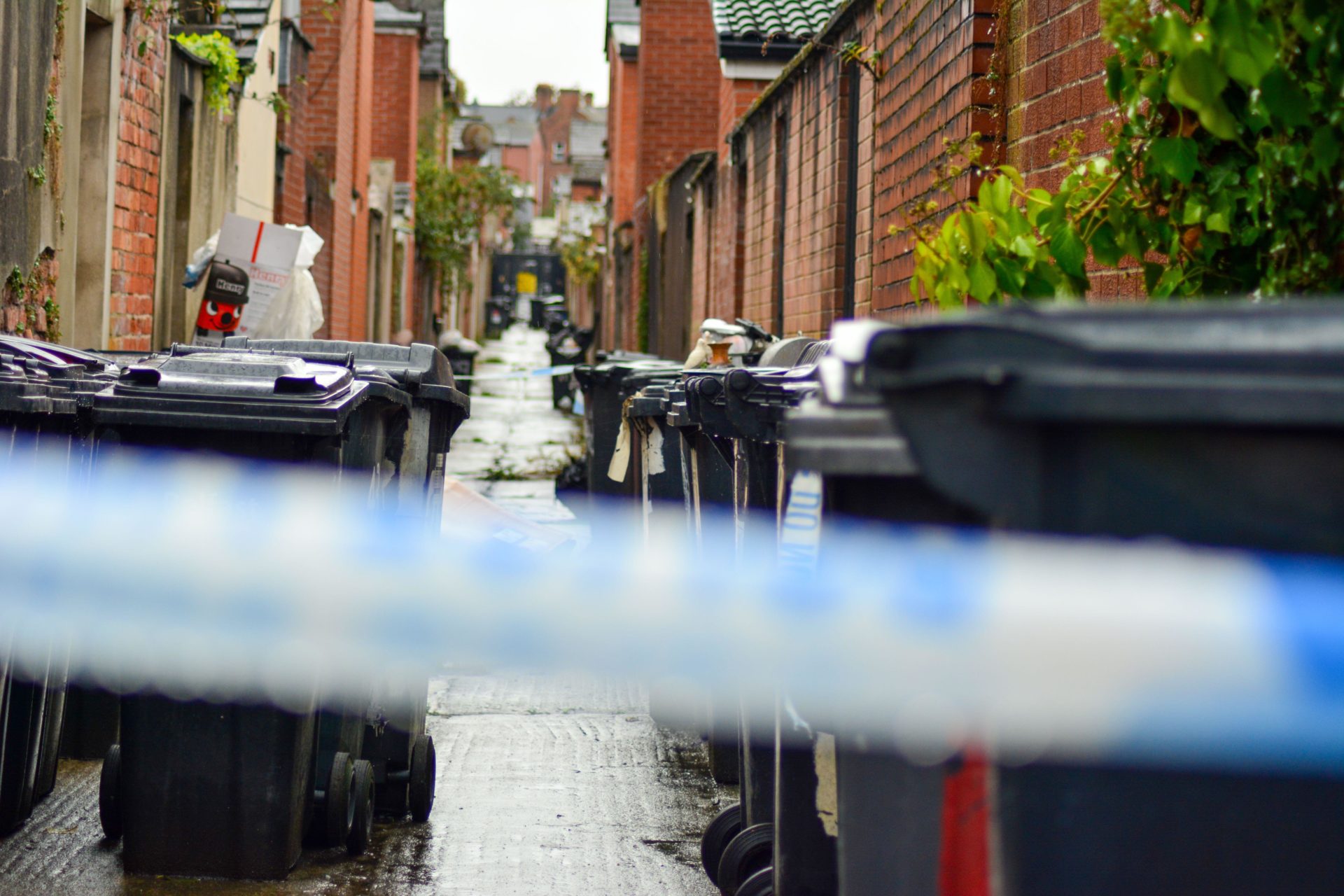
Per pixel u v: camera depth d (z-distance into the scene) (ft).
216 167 103.96
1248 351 13.85
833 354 20.57
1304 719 13.92
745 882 31.40
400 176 271.49
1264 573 14.01
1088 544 14.35
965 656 15.31
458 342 235.61
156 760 33.94
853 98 75.66
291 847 34.73
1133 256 31.30
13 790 37.68
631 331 228.43
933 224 52.01
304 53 147.54
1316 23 24.11
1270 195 26.58
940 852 16.71
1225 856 14.21
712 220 136.87
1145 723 14.28
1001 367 14.51
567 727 52.54
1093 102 40.70
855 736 18.21
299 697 33.71
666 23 213.05
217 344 46.52
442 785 44.60
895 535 17.33
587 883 35.83
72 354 42.32
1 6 57.21
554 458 136.87
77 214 71.20
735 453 34.94
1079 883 14.48
